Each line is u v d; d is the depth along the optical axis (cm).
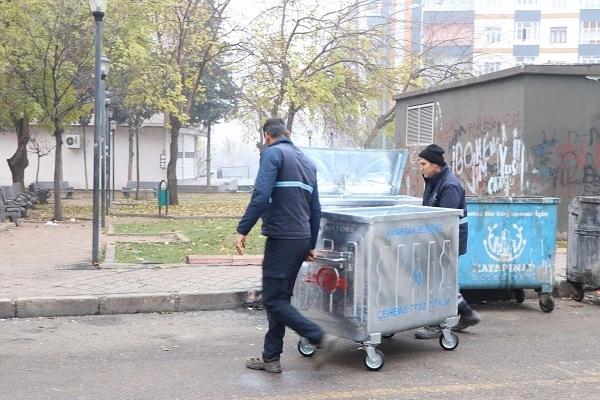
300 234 571
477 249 836
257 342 699
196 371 595
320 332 568
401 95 2036
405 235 611
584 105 1365
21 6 1838
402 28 2923
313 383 562
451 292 660
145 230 1692
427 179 717
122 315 817
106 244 1356
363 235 586
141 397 527
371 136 2816
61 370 596
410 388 549
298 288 636
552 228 848
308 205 584
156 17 2486
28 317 798
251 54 2530
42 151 4316
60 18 1864
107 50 2088
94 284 893
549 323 792
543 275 845
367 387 552
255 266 1038
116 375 582
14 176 2700
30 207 2547
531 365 618
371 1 2666
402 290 611
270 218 573
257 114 2819
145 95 2419
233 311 845
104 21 1959
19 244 1377
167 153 4509
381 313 595
